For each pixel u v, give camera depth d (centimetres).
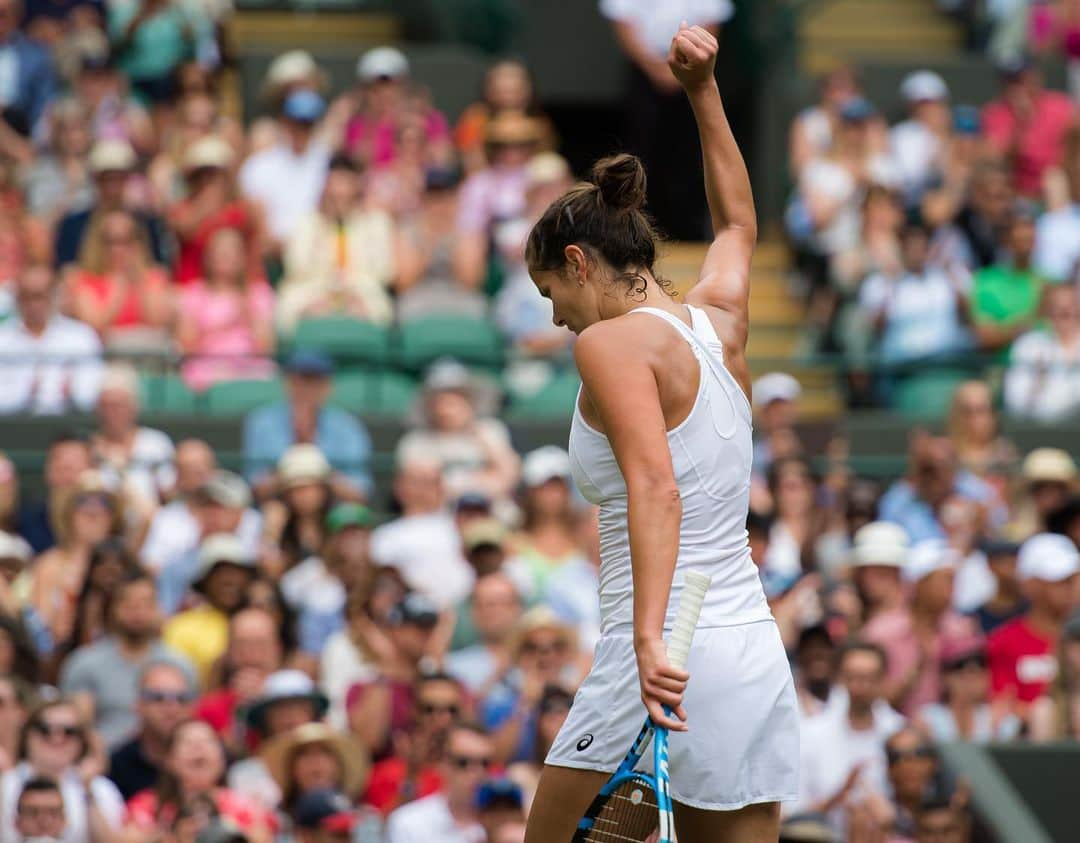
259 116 5456
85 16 5222
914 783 2808
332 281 4409
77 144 4759
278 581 3222
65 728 2661
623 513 1382
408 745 2798
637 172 1414
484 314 4488
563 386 4322
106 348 4159
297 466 3434
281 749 2719
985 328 4466
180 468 3544
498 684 3034
